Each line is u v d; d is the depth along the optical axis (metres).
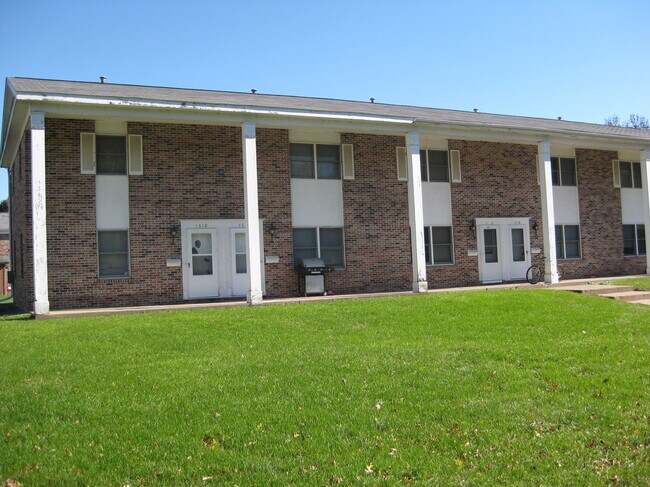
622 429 6.11
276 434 6.06
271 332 11.24
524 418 6.45
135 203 17.28
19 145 19.75
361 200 20.02
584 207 24.14
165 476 5.13
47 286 14.91
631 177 25.45
